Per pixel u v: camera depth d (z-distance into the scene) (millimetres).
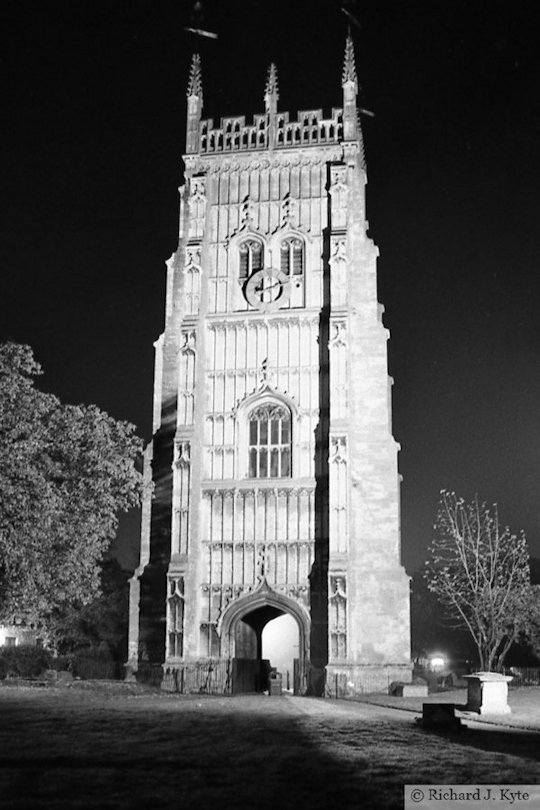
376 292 62812
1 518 38938
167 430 62875
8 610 41062
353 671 54969
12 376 41156
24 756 21359
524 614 68875
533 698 40844
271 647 76812
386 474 59844
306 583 58062
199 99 67250
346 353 59188
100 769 19828
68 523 42656
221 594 58781
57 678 57031
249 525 59500
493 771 20625
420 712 37062
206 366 62312
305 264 62875
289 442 60656
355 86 66188
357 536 59094
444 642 99562
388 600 58000
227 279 63625
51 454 43969
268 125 65750
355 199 64500
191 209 64062
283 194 64438
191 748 23031
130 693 44562
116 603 77688
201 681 56844
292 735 26047
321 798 17578
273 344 61969
